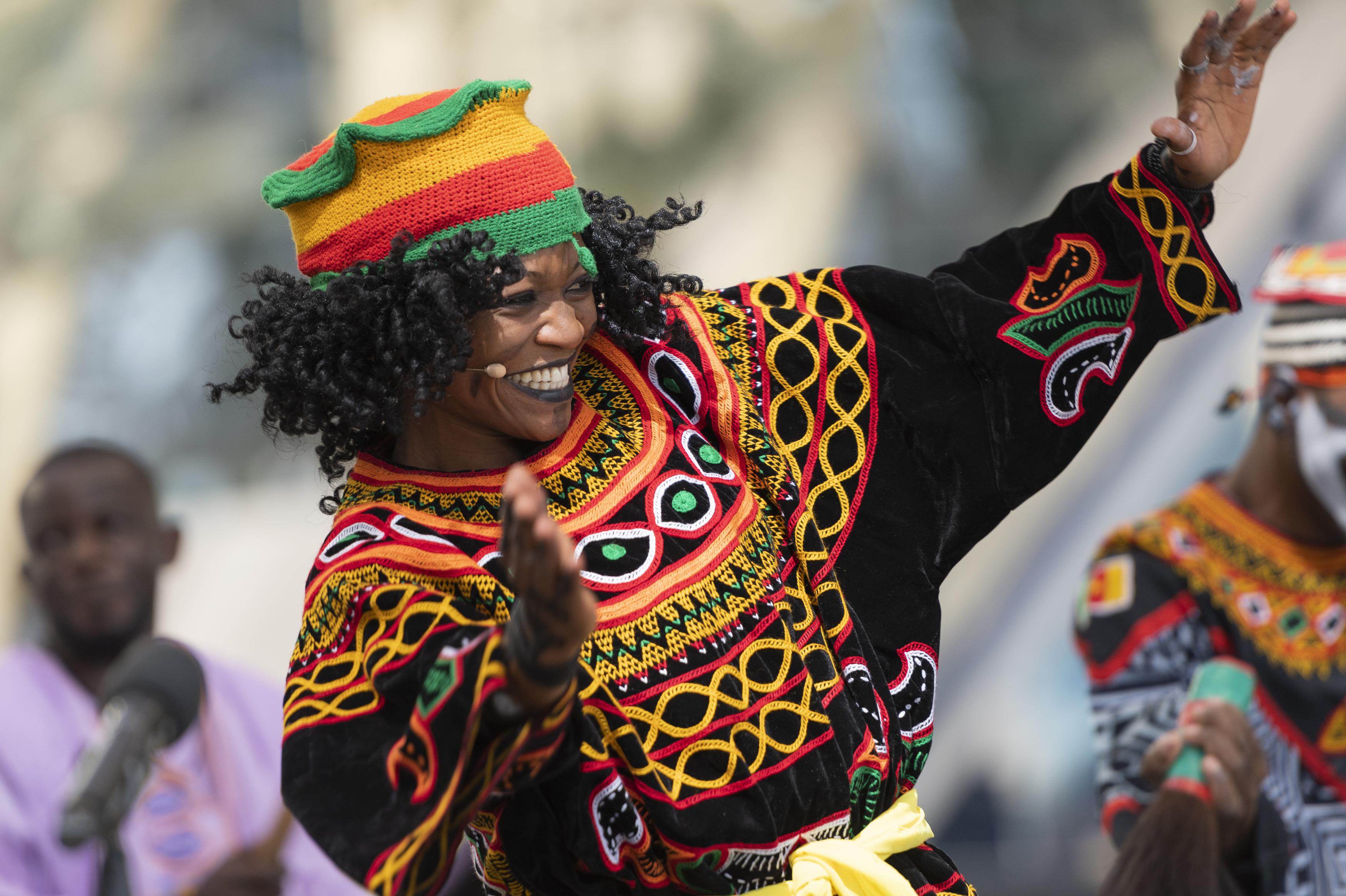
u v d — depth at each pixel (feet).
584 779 16.33
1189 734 27.12
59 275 112.98
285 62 116.26
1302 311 29.78
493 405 17.16
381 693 15.70
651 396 18.62
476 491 17.29
